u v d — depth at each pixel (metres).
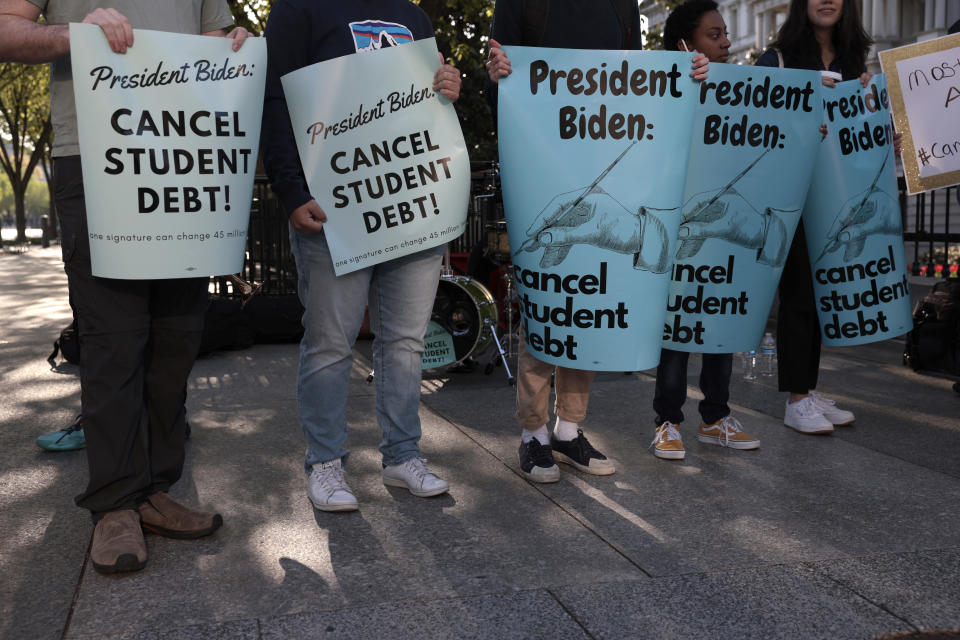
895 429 4.05
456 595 2.29
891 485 3.22
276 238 7.75
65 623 2.15
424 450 3.76
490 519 2.88
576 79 2.95
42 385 5.29
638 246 3.00
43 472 3.44
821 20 3.81
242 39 2.49
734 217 3.37
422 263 3.04
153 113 2.38
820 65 3.88
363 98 2.84
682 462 3.54
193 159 2.44
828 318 3.92
